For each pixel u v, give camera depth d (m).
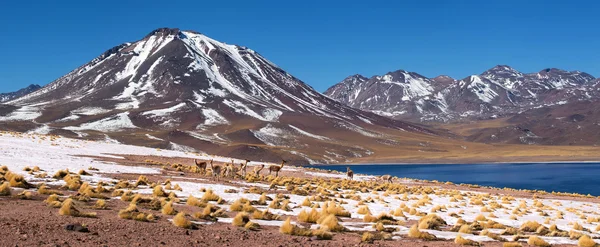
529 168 198.12
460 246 17.53
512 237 20.88
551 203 45.44
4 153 48.72
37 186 27.83
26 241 13.44
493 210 35.84
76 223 16.41
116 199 25.41
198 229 17.97
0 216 16.78
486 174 158.25
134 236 15.45
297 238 17.33
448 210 33.78
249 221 19.48
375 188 49.66
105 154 67.62
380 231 20.58
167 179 39.22
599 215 36.25
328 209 25.89
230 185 39.59
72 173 36.19
